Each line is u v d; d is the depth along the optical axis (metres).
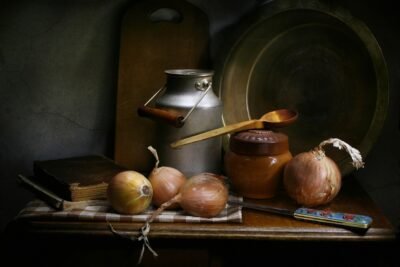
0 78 1.67
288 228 1.32
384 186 1.67
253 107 1.64
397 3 1.59
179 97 1.46
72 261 1.39
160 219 1.34
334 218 1.33
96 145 1.71
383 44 1.61
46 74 1.67
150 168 1.65
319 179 1.37
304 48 1.59
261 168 1.43
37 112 1.69
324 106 1.60
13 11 1.64
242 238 1.31
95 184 1.39
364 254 1.36
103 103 1.68
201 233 1.32
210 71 1.50
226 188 1.38
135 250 1.37
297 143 1.61
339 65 1.57
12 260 1.35
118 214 1.35
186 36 1.63
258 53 1.63
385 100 1.49
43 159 1.71
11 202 1.72
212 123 1.48
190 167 1.49
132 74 1.64
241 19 1.64
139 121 1.64
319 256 1.41
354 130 1.56
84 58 1.66
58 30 1.65
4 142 1.70
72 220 1.35
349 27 1.50
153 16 1.64
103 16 1.64
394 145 1.65
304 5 1.52
